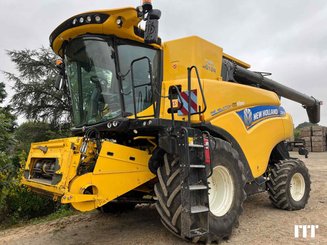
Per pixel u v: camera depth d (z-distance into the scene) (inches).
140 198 211.3
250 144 226.8
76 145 158.6
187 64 205.3
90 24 182.4
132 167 174.2
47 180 175.5
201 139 170.2
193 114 181.2
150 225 215.8
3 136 310.8
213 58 223.5
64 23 191.0
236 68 272.5
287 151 289.0
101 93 191.9
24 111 843.4
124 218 239.0
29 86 839.1
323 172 490.0
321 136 1035.9
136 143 205.8
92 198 157.8
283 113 283.6
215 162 177.9
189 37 208.5
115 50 187.0
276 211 249.4
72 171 155.1
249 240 181.3
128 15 180.7
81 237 199.5
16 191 300.0
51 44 209.0
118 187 168.1
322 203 279.0
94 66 192.4
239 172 192.5
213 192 183.5
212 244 174.7
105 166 164.4
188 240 172.7
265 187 255.3
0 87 917.2
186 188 158.4
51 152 171.9
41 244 192.4
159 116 195.9
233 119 214.7
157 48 203.8
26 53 855.7
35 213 316.5
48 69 868.0
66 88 221.3
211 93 201.2
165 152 178.1
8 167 298.4
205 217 161.9
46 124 833.5
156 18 163.8
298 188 262.8
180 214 161.3
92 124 196.1
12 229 251.0
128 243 180.7
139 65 194.2
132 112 186.4
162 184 167.3
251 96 238.1
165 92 199.9
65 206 303.4
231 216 181.2
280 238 184.1
